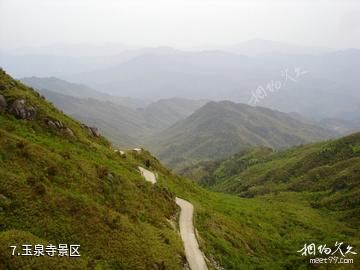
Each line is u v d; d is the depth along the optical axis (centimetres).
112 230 3844
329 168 19112
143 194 5647
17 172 3834
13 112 5472
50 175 4150
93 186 4550
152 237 4319
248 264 5831
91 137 7450
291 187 18925
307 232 10069
